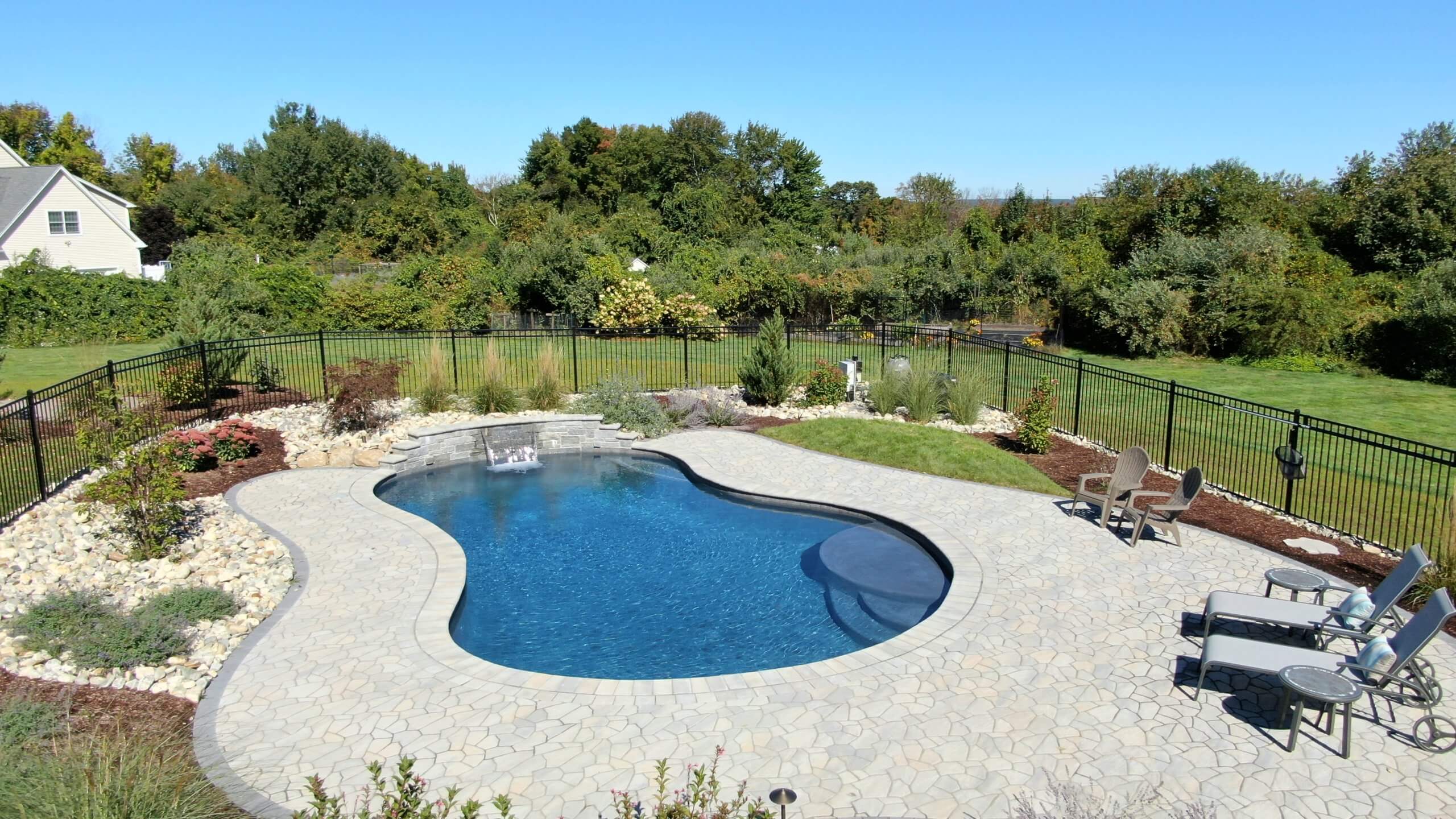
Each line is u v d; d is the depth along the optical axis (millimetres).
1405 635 5535
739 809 4641
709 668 7191
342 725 5844
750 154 67250
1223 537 9500
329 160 55875
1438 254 28453
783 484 11836
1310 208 32188
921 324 29453
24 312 24406
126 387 15766
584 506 11578
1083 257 31234
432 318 27281
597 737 5688
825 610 8336
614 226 47344
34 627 6676
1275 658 5766
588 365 20562
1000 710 5988
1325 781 5152
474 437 13992
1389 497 10992
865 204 68750
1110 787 5113
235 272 26750
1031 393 16109
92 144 56812
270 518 10289
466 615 8227
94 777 4395
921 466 12461
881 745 5562
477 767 5344
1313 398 18656
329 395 14891
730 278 30141
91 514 9195
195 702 6125
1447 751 5445
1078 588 8102
